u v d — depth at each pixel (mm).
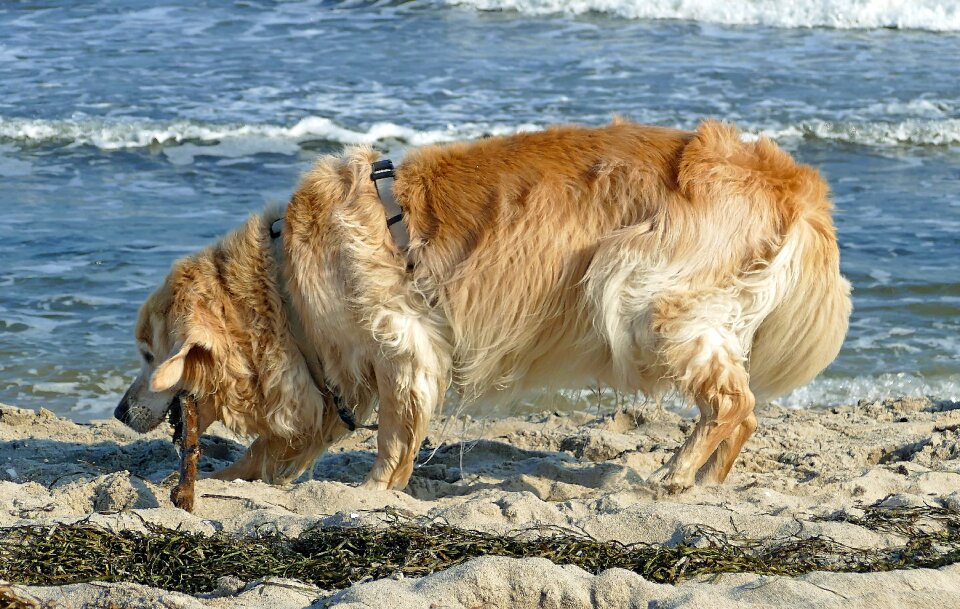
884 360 9945
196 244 12633
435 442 8062
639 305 6066
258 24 23656
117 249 12461
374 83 19688
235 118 17797
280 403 6699
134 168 15898
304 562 4820
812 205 6309
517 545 4949
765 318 6402
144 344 6840
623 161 6219
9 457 7426
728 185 6125
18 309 10883
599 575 4410
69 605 4289
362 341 6367
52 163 16031
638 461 7266
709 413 6160
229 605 4316
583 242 6164
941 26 23969
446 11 25141
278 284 6617
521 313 6266
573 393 9234
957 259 12156
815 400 9281
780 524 5219
